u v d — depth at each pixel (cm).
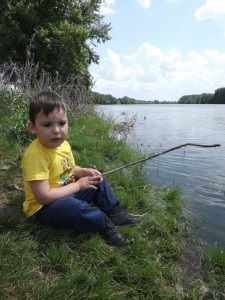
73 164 93
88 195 90
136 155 191
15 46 489
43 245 80
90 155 154
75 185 85
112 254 80
